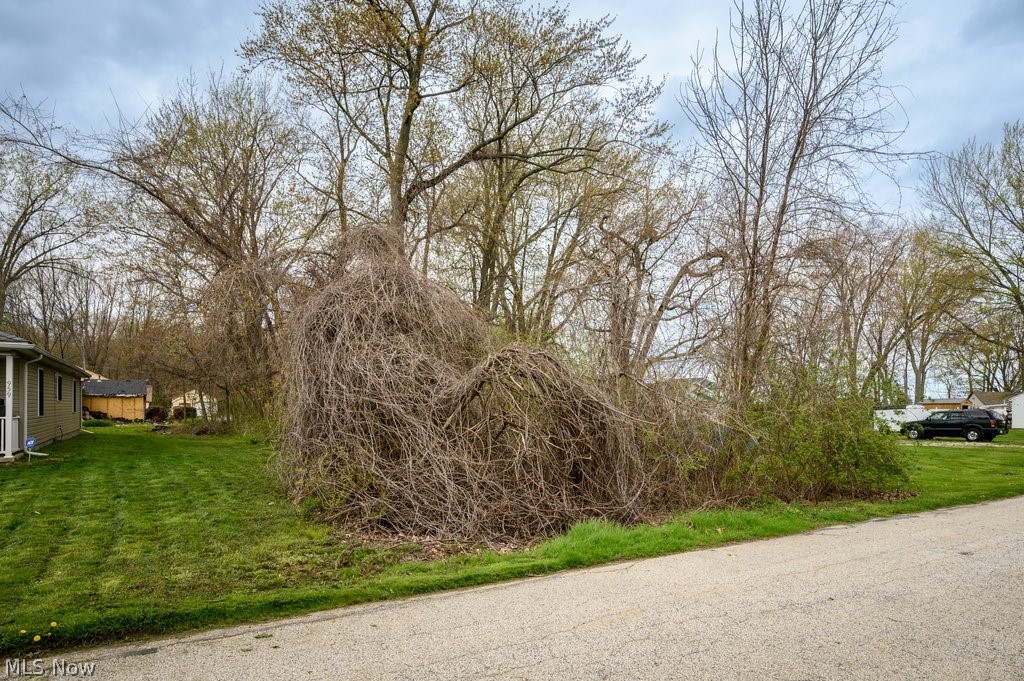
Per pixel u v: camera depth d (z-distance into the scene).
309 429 9.21
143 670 3.99
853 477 11.06
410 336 9.72
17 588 5.55
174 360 22.89
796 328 11.47
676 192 13.43
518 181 20.72
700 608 5.14
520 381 8.81
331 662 4.11
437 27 18.59
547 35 18.89
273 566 6.38
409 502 8.30
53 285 44.22
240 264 12.37
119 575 5.99
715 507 9.81
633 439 9.45
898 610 5.04
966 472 15.73
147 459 15.29
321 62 18.59
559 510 8.38
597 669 3.96
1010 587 5.64
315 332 9.61
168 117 19.61
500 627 4.75
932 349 46.94
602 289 11.34
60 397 20.50
